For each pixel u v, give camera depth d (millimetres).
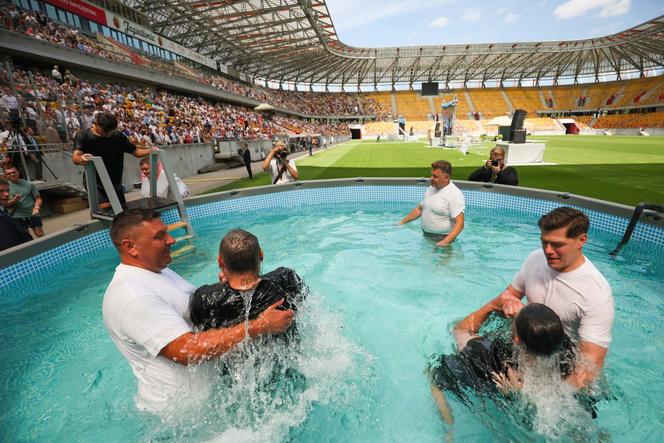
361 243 5328
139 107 19625
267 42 39094
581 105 67500
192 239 5922
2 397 2330
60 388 2391
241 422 1819
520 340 1618
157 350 1556
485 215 6742
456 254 4695
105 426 1986
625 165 13289
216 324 1709
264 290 1754
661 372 2299
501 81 73125
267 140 29594
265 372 1857
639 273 3957
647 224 4691
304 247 5277
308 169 15703
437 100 73812
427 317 3158
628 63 63375
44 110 10109
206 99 34875
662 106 56125
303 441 1791
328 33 41781
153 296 1598
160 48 29641
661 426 1843
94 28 22688
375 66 62375
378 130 66875
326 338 2492
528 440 1693
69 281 4324
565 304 1902
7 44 15156
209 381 1763
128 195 11133
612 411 1928
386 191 8406
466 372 1939
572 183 9445
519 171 12289
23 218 5195
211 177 15555
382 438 1822
